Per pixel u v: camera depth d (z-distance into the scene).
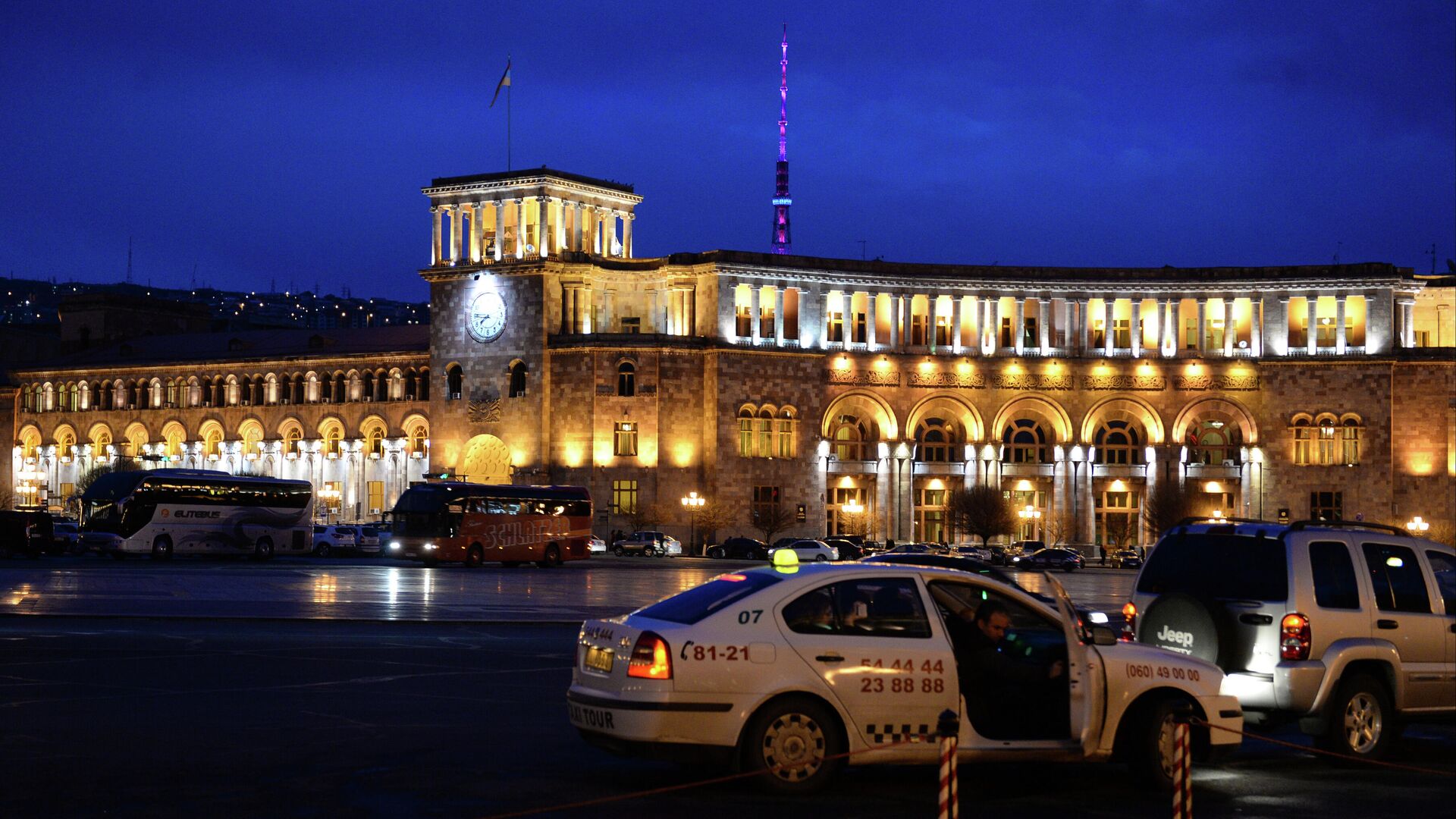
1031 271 124.75
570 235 126.25
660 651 18.48
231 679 29.97
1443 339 125.81
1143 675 19.95
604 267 123.31
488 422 123.12
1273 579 22.44
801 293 121.94
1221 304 124.00
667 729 18.34
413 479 131.38
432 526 88.81
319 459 135.12
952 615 20.05
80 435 146.38
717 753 18.55
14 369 149.62
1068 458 123.88
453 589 64.12
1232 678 22.38
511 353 122.56
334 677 30.64
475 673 31.97
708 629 18.67
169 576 68.44
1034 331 125.56
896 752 18.83
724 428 118.62
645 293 124.44
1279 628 22.12
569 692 19.88
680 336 119.38
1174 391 123.50
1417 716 22.91
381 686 29.36
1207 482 123.56
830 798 18.78
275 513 93.31
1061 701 19.64
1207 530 23.47
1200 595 22.92
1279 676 21.95
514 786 19.31
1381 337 121.50
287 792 18.73
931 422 124.75
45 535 90.81
